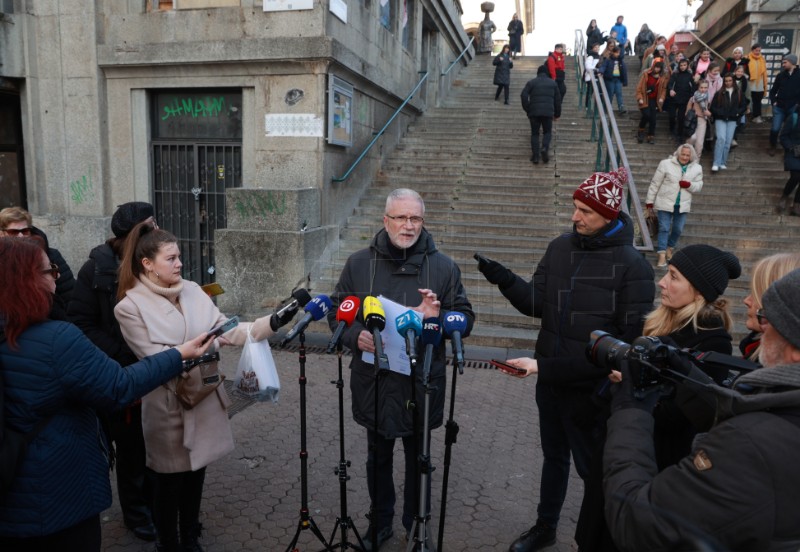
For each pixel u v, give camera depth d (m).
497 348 6.09
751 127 10.91
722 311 1.98
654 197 7.21
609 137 7.89
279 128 7.45
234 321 2.29
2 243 1.80
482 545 2.98
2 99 8.62
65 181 8.32
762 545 1.10
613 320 2.45
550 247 2.72
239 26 7.41
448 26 14.05
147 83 7.90
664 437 1.85
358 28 8.37
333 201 7.87
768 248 7.52
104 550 2.90
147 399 2.55
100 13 7.87
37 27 8.03
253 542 2.98
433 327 2.20
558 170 9.45
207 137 8.00
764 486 1.09
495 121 11.68
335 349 2.30
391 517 2.94
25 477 1.76
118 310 2.51
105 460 2.05
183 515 2.74
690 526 1.10
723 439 1.17
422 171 9.77
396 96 10.12
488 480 3.62
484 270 2.79
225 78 7.58
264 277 6.89
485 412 4.61
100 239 8.20
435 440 4.13
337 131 7.67
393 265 2.73
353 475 3.63
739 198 8.65
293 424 4.33
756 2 12.23
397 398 2.64
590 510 1.86
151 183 8.22
